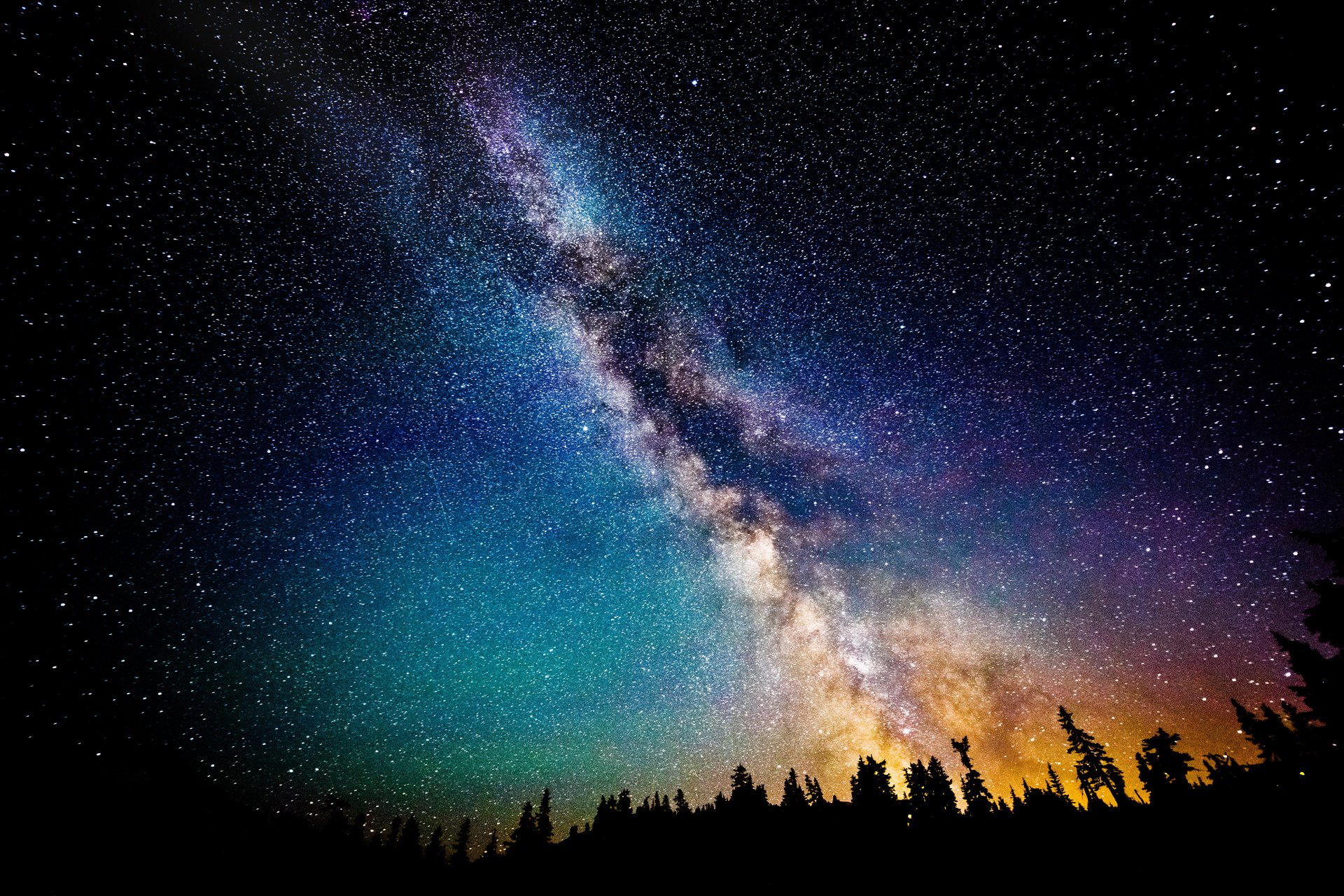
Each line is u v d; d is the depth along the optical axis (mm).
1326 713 8414
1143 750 30031
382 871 32125
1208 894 12523
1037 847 22312
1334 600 7984
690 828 36438
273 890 25844
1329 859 9938
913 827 31406
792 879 24953
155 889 22750
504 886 30797
